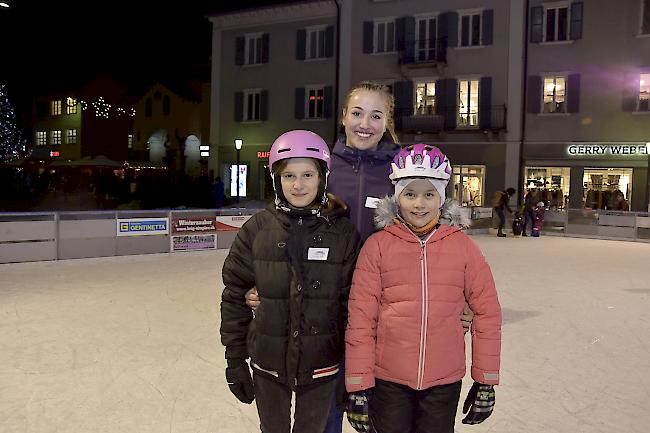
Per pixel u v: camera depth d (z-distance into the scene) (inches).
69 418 137.2
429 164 88.0
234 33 1122.7
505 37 917.2
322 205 87.4
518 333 225.3
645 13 840.9
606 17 863.1
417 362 87.7
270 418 87.4
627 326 240.4
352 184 102.1
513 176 916.6
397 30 978.7
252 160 1115.3
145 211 436.8
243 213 496.4
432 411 88.8
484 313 89.0
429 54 964.0
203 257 450.3
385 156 102.4
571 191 887.7
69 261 401.1
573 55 882.8
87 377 166.4
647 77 847.1
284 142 85.0
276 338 85.0
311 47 1059.9
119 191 1015.6
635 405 149.7
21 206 967.6
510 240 659.4
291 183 84.7
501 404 149.3
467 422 89.9
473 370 89.4
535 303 287.6
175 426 133.4
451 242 89.8
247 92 1115.9
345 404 94.3
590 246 595.2
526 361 187.2
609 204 857.5
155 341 205.8
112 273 363.9
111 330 220.5
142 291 302.8
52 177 1349.7
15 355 187.0
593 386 163.8
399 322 88.4
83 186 1336.1
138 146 1696.6
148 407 144.6
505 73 918.4
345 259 87.4
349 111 100.8
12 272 361.7
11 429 130.6
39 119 1910.7
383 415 90.4
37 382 161.8
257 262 85.9
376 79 997.2
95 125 1790.1
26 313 247.6
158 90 1638.8
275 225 86.0
